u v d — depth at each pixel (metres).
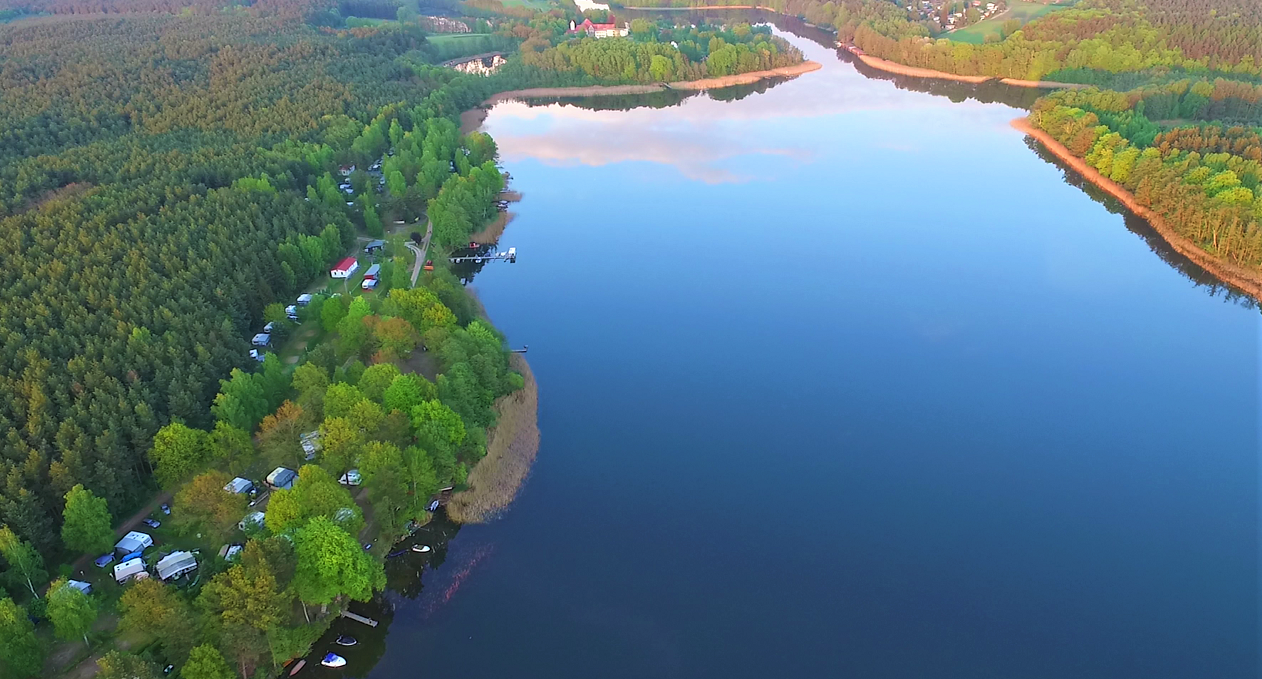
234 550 131.88
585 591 137.50
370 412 146.00
